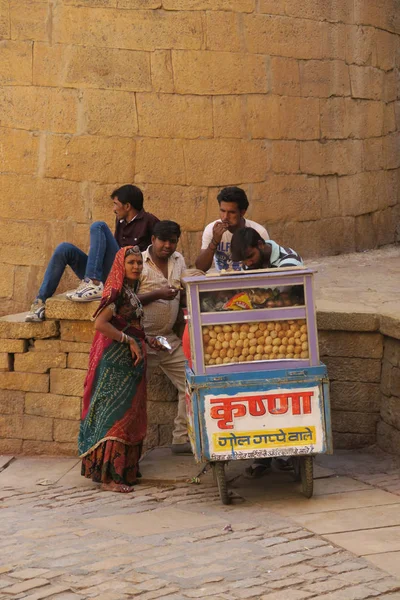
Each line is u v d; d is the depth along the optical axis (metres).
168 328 8.29
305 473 6.99
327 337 8.57
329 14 11.95
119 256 7.48
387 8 13.15
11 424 9.10
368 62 12.73
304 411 6.89
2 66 10.73
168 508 6.99
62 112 10.76
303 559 5.61
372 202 13.02
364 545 5.85
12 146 10.83
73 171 10.84
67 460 8.90
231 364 6.88
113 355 7.62
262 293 6.85
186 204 11.09
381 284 10.03
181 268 8.20
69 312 8.70
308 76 11.78
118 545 5.99
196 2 10.87
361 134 12.68
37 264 10.93
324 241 12.23
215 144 11.13
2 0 10.65
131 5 10.70
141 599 5.02
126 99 10.80
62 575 5.41
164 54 10.84
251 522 6.49
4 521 6.79
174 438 8.53
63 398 8.95
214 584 5.20
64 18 10.66
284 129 11.62
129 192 8.58
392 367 8.32
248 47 11.19
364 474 7.80
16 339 8.94
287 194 11.74
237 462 8.16
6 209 10.92
